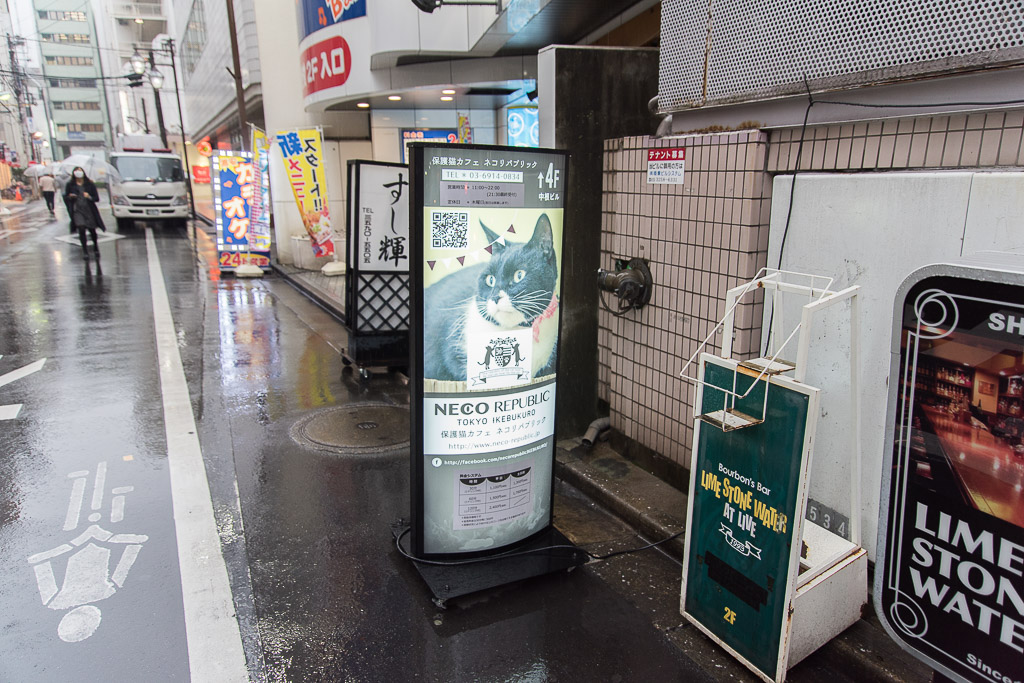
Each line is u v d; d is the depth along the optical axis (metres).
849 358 2.89
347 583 3.23
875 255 2.76
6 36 40.72
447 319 2.91
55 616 2.96
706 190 3.46
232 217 12.80
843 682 2.54
